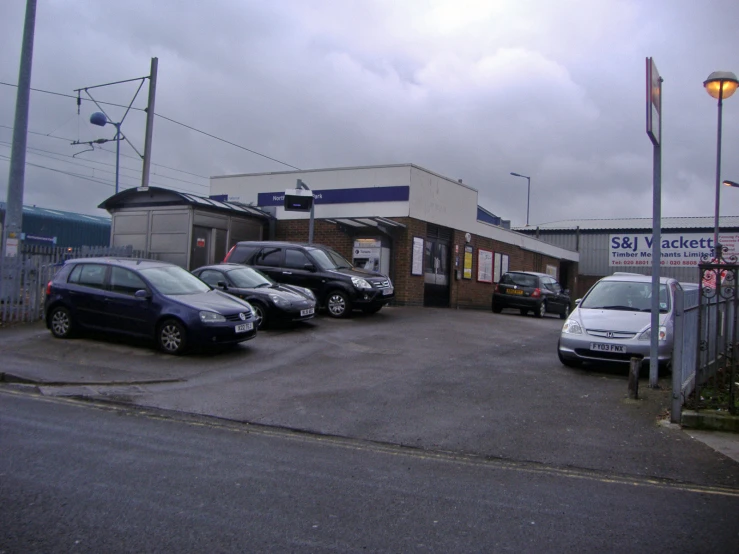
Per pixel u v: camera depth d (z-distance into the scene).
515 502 4.86
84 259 12.18
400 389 8.89
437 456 6.20
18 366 9.68
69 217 30.75
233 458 5.77
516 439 6.74
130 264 11.80
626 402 8.29
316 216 20.94
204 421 7.29
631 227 40.12
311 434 6.89
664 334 9.69
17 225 14.01
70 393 8.41
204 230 19.33
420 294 20.30
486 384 9.25
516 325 16.66
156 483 4.94
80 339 11.95
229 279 14.03
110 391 8.58
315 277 15.84
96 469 5.23
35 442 5.96
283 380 9.39
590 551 3.95
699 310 7.50
